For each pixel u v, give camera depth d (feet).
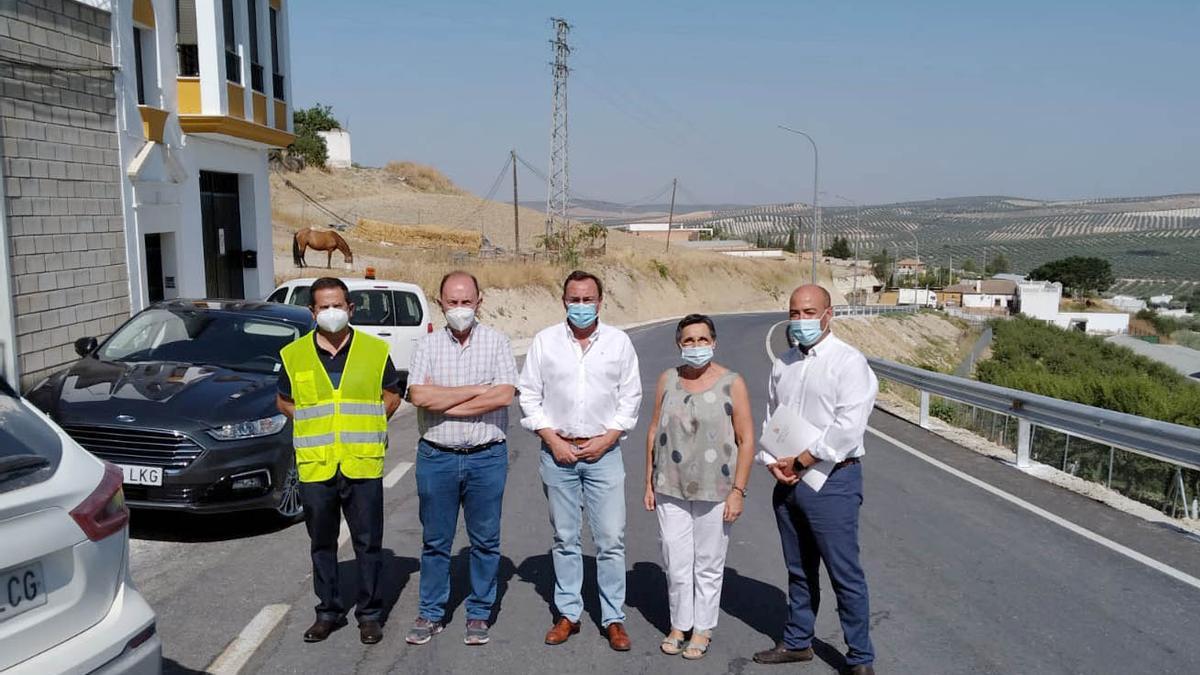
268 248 72.54
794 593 16.52
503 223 264.52
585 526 25.55
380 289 49.11
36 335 38.55
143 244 48.62
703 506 16.66
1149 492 33.19
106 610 11.69
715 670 16.26
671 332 120.06
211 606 18.83
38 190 38.91
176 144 54.39
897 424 45.29
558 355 16.80
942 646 17.30
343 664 16.19
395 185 318.65
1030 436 36.50
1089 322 330.75
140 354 27.40
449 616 18.61
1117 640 17.66
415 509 26.84
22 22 38.24
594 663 16.46
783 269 293.84
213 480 22.41
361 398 17.12
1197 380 144.87
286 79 73.10
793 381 16.08
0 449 11.69
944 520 26.40
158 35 52.13
